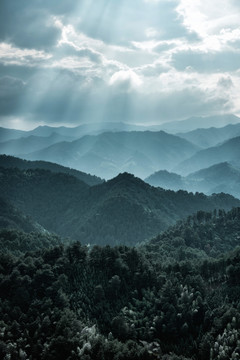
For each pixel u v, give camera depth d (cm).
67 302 17688
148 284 19725
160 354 15825
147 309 18138
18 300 17688
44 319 16212
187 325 16962
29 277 18912
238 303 17675
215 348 15412
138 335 16875
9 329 16000
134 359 14875
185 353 16062
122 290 19238
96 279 19588
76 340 15375
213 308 18075
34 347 15338
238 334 15588
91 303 18062
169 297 18262
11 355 15075
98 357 14850
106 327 17075
